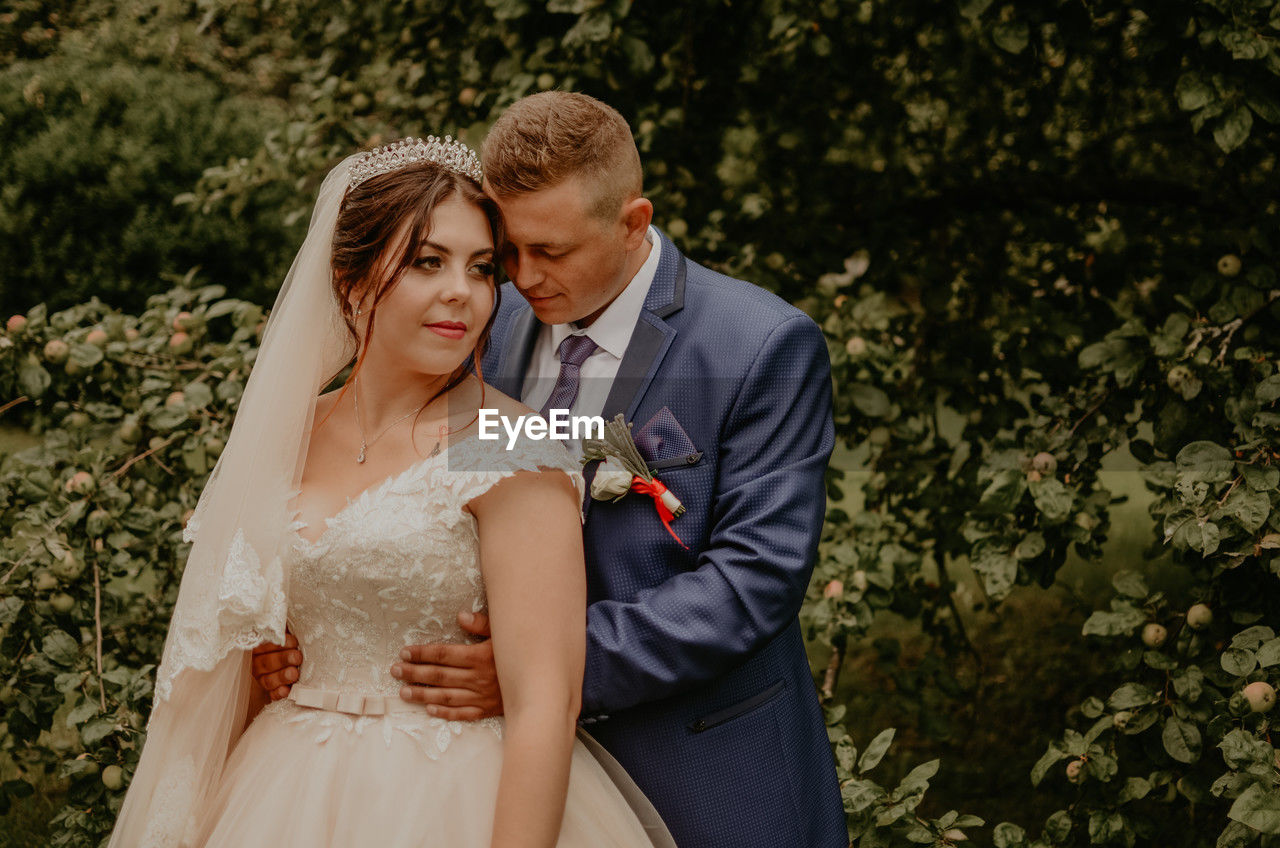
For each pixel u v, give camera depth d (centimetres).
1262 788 204
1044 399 287
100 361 279
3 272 810
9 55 848
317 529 159
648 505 180
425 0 363
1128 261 361
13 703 257
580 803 163
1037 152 366
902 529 359
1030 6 299
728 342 183
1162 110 345
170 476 290
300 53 420
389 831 151
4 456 287
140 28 836
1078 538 268
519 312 206
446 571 156
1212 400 268
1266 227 273
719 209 367
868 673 421
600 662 172
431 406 168
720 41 354
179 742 165
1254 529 221
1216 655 241
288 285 169
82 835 244
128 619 277
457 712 158
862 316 325
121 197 810
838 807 199
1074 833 248
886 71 363
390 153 165
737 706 183
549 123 164
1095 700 248
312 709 161
